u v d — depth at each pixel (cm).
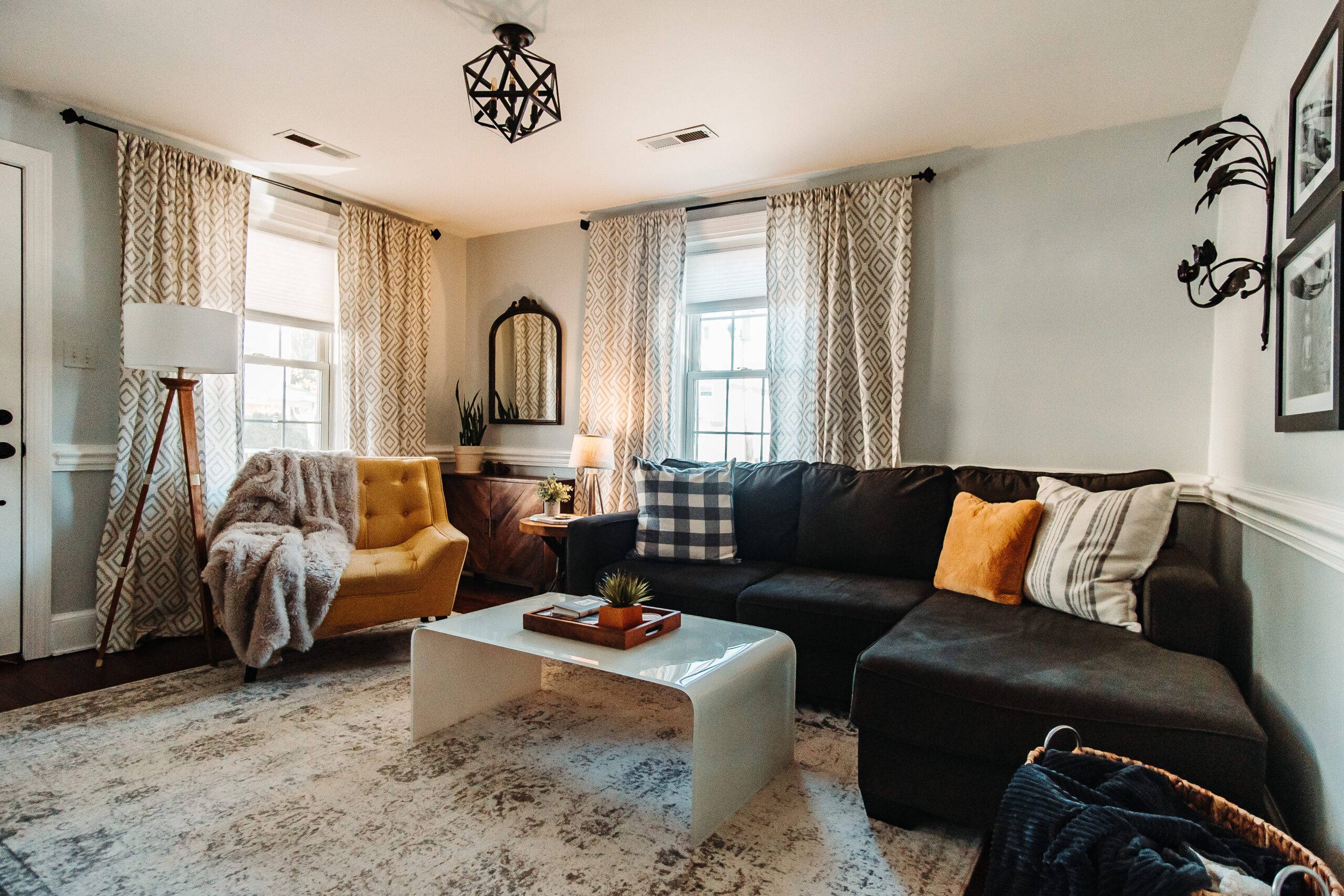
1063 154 297
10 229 276
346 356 392
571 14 218
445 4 215
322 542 288
